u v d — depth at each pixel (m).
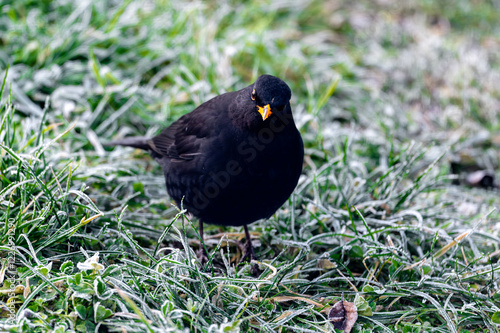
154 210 8.05
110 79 10.11
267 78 6.14
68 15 11.26
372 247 6.71
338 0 14.55
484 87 11.89
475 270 6.82
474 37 13.95
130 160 9.05
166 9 11.79
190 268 5.89
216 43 11.36
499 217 8.46
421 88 11.98
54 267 6.20
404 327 5.96
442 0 15.22
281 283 6.37
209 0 12.84
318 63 11.99
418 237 7.57
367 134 10.20
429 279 6.60
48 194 6.36
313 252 7.21
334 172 8.65
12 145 7.34
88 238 6.40
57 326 5.18
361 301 6.07
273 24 13.05
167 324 5.20
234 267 7.08
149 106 10.05
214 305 5.79
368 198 8.09
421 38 13.33
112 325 5.36
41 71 9.83
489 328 6.08
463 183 9.82
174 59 10.94
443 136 10.75
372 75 12.19
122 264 6.25
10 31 10.37
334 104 11.15
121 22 11.03
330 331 5.74
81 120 9.45
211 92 10.30
